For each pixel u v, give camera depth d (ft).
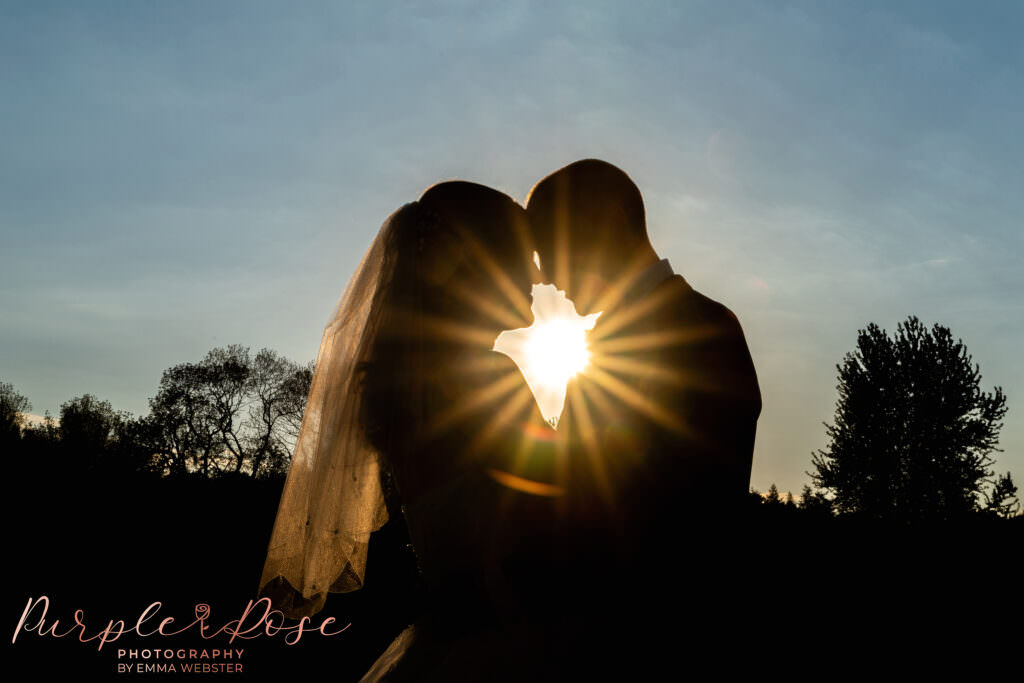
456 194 6.23
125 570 38.06
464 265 6.01
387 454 5.86
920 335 107.76
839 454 104.99
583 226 7.23
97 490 52.31
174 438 173.58
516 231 6.18
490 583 5.39
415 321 5.88
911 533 55.98
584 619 5.29
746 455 5.77
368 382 5.97
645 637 5.26
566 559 5.39
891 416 103.96
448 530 5.50
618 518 5.42
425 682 5.28
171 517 47.09
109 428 170.40
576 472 5.57
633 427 5.73
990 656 27.53
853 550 49.44
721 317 6.10
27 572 37.17
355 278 6.44
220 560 39.99
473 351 5.82
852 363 109.81
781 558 43.70
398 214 6.26
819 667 22.95
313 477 6.31
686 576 5.47
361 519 6.37
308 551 6.29
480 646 5.26
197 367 179.11
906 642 28.58
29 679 23.40
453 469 5.54
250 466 175.94
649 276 6.43
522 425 5.69
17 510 47.57
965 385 103.09
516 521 5.42
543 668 5.06
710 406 5.72
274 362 183.42
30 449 81.92
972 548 51.60
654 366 5.94
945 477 99.14
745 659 5.17
